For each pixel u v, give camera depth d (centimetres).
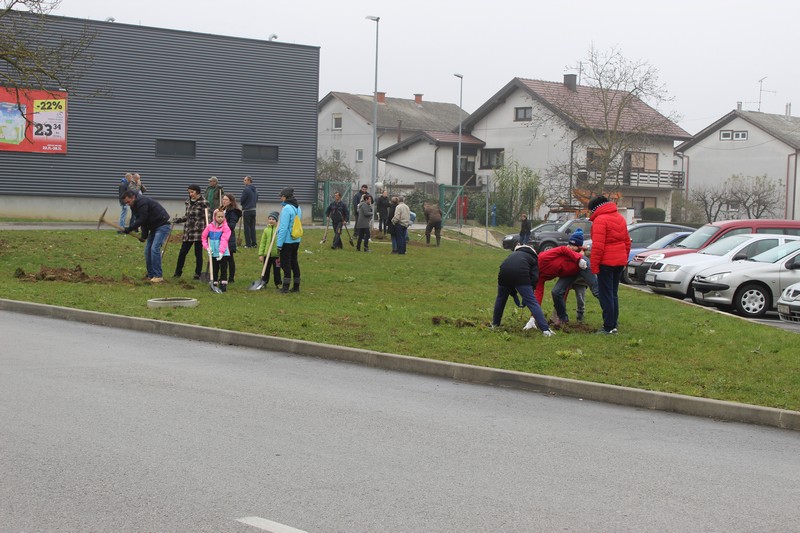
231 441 721
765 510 595
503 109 6225
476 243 3825
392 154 6662
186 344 1219
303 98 4406
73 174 3888
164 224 1817
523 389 1006
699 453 750
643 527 550
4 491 581
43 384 912
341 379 1020
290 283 1852
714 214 6825
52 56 2695
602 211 1291
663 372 1037
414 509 568
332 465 664
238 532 517
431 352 1128
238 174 4272
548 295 1908
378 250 2880
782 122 6981
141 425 761
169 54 4078
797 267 1805
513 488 623
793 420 857
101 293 1606
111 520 532
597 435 800
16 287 1645
